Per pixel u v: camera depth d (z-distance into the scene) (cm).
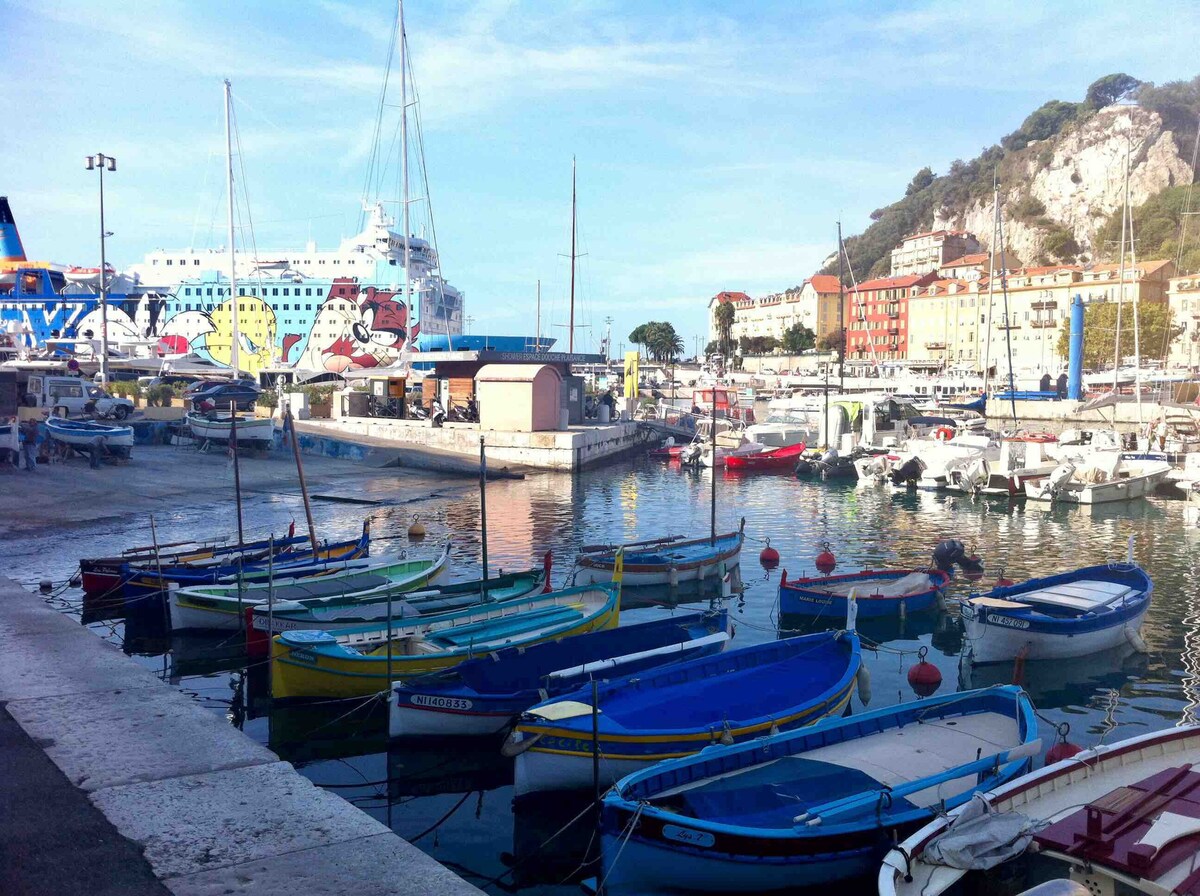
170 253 11100
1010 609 2069
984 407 8300
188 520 3647
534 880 1209
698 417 7781
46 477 4188
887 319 16188
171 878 538
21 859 559
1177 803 870
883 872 874
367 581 2341
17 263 10338
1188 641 2298
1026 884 930
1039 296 13712
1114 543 3584
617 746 1327
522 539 3547
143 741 773
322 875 543
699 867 1072
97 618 2395
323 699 1691
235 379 7262
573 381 6725
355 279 10419
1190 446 5419
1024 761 1244
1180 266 13275
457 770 1543
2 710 852
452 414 6209
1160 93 19262
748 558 3331
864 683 1733
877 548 3484
